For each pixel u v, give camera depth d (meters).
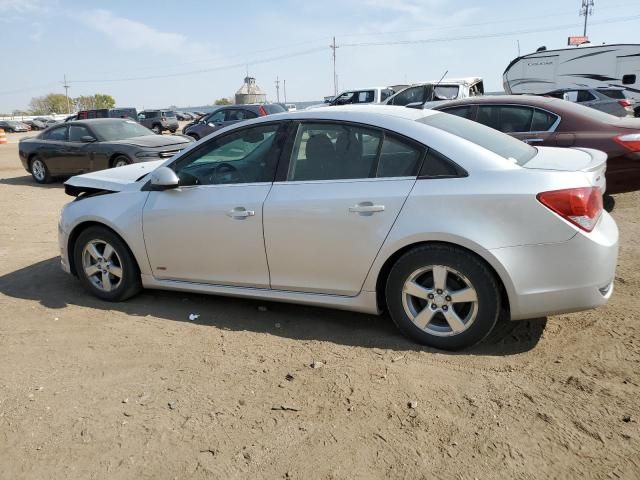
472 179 3.24
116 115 33.06
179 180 4.09
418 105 13.45
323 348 3.59
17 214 8.69
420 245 3.36
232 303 4.43
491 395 2.93
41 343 3.81
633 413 2.71
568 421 2.68
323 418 2.80
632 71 21.84
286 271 3.79
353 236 3.49
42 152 12.14
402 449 2.54
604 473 2.32
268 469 2.45
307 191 3.64
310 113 3.82
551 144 6.76
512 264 3.13
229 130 4.05
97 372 3.38
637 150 6.29
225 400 3.01
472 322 3.31
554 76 23.64
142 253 4.31
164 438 2.70
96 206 4.46
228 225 3.88
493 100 7.38
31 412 2.97
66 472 2.49
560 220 3.06
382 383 3.10
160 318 4.20
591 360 3.26
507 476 2.33
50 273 5.43
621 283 4.46
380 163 3.51
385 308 3.79
